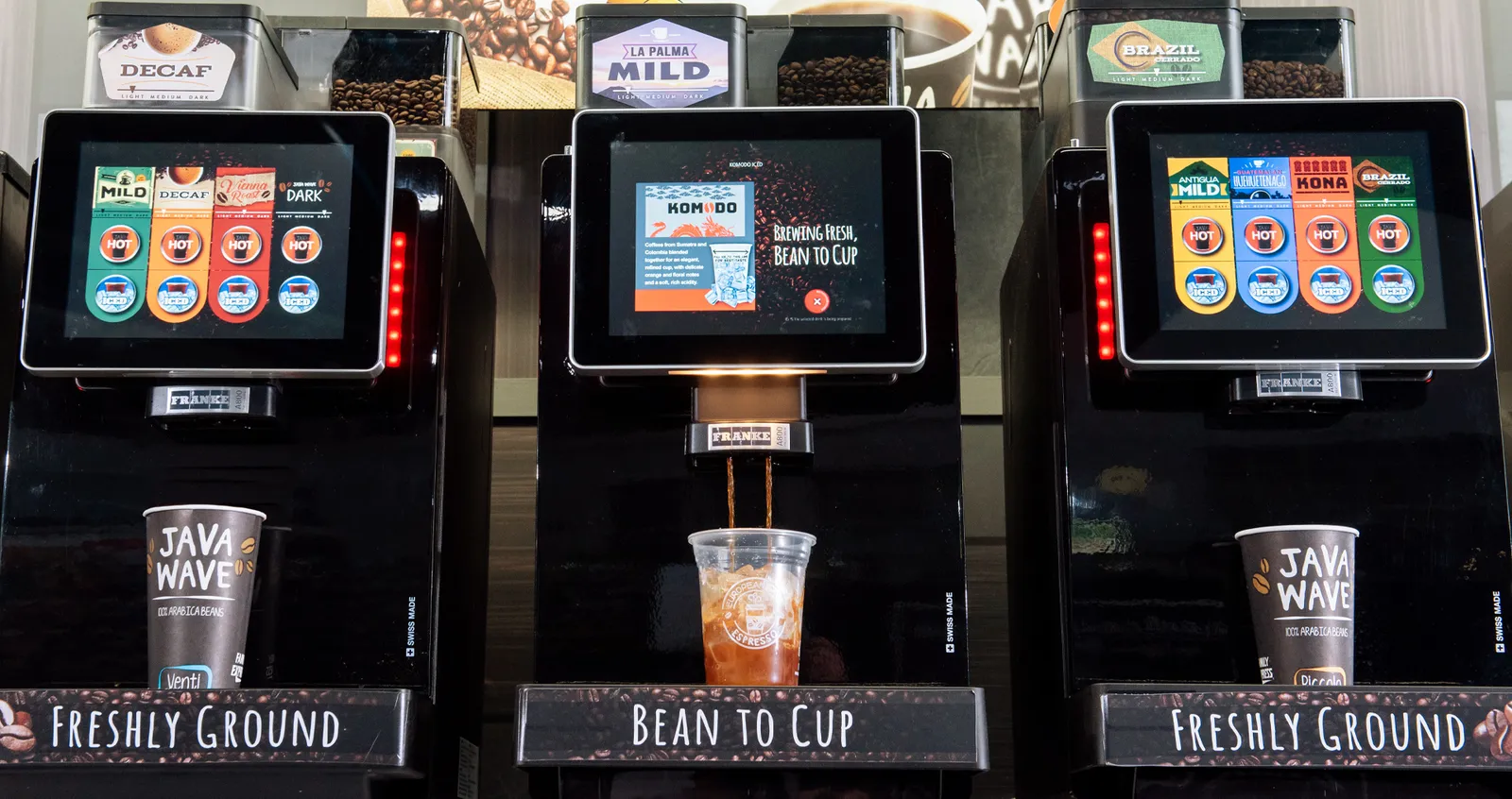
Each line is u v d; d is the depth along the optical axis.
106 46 1.58
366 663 1.36
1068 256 1.45
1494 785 1.26
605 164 1.41
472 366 1.61
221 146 1.43
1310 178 1.41
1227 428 1.41
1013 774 1.89
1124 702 1.23
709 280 1.38
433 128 1.75
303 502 1.40
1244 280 1.38
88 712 1.23
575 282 1.38
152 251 1.40
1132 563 1.38
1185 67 1.62
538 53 2.10
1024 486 1.63
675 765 1.24
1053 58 1.74
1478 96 2.12
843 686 1.28
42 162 1.42
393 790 1.29
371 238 1.40
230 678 1.32
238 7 1.60
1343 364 1.36
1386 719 1.22
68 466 1.41
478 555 1.65
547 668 1.37
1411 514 1.39
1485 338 1.37
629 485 1.41
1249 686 1.24
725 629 1.31
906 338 1.37
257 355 1.37
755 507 1.40
